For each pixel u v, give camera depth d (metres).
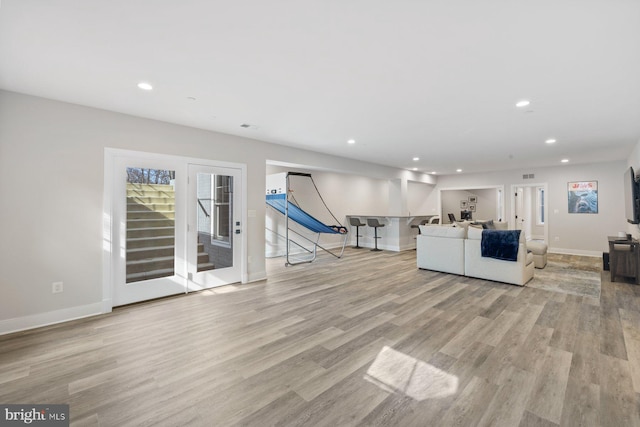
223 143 4.52
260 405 1.83
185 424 1.67
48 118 3.08
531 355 2.41
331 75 2.61
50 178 3.09
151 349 2.55
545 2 1.66
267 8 1.72
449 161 7.30
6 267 2.87
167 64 2.40
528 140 5.00
